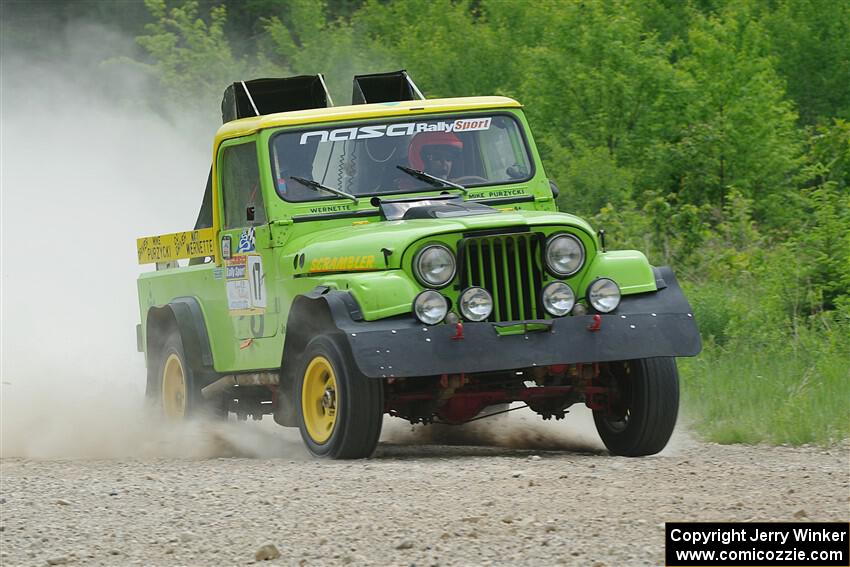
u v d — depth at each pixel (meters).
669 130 58.62
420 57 71.38
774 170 55.38
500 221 23.39
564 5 70.12
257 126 27.05
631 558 15.23
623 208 53.12
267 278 26.56
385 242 23.55
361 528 17.06
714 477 20.20
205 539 17.02
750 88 56.69
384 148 27.33
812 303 40.56
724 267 45.62
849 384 30.39
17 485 21.80
